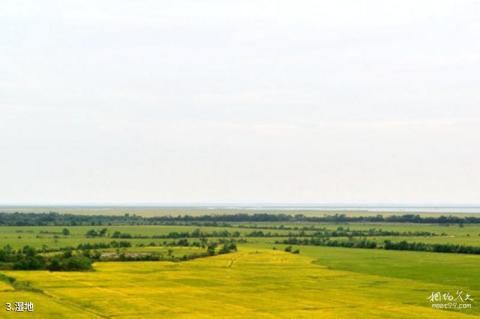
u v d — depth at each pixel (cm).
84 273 15288
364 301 11494
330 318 9806
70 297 11481
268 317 9844
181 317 9769
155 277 14750
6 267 15625
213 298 11719
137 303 10981
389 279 14650
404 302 11412
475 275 15375
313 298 11831
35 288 12469
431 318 9850
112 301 11138
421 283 14000
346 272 16038
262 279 14638
